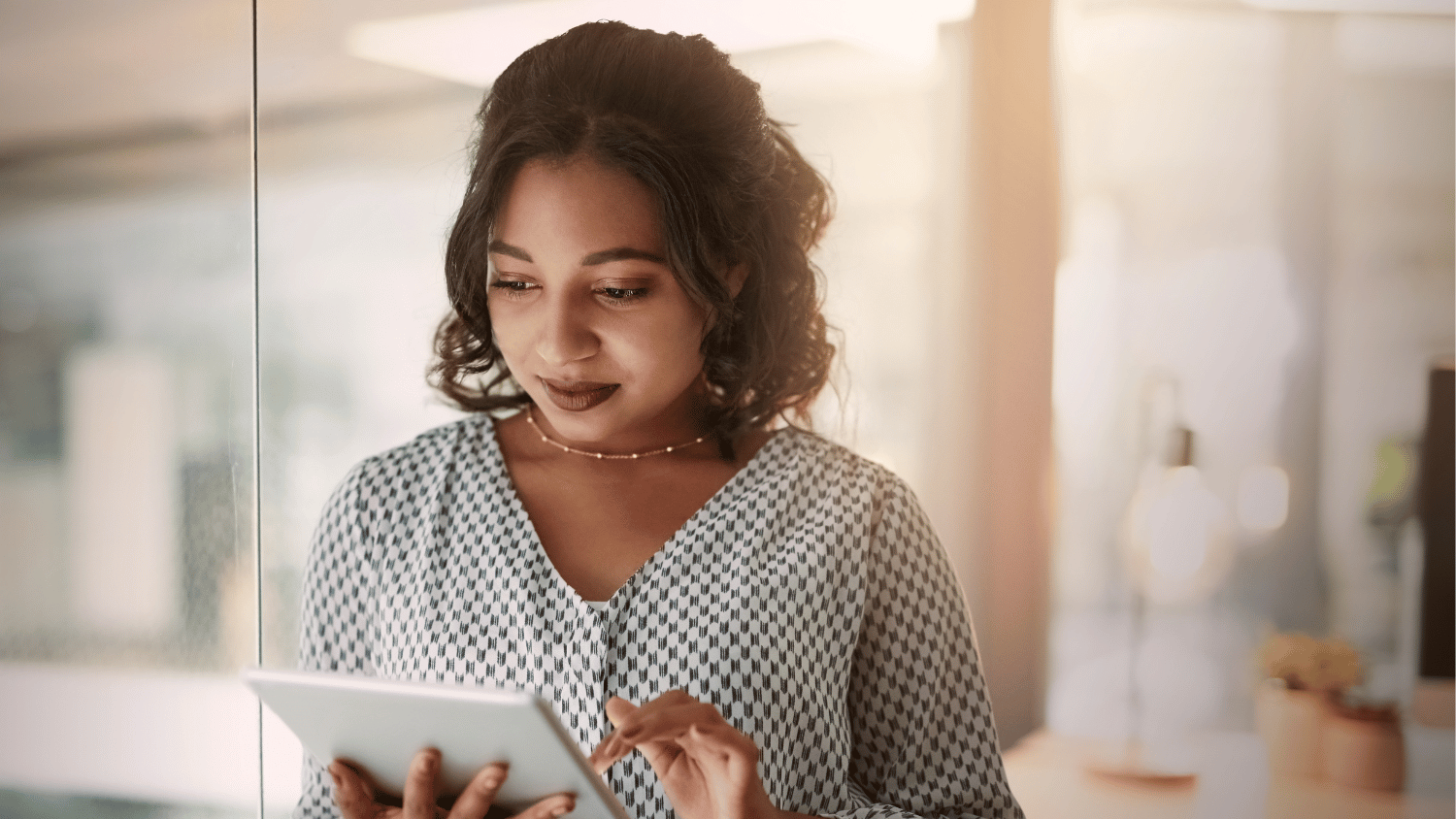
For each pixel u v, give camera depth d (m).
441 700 0.54
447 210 1.10
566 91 0.75
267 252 1.08
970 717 0.83
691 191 0.73
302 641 0.84
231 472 1.07
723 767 0.62
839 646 0.80
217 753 1.07
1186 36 2.04
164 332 1.06
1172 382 2.05
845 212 1.89
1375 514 1.99
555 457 0.83
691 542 0.78
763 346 0.83
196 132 1.05
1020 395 2.01
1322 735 1.65
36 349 1.07
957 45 1.92
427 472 0.83
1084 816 1.60
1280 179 2.04
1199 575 2.02
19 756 1.09
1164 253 2.06
